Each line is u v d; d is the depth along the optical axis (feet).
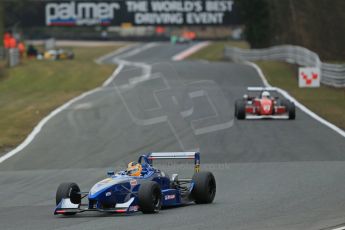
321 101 452.35
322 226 143.64
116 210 157.69
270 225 145.48
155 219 153.89
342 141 301.63
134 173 169.27
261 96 387.75
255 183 213.46
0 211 178.29
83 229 143.74
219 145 298.35
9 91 556.10
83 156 279.28
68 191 165.78
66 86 574.15
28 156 282.36
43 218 163.22
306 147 288.30
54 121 375.45
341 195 186.29
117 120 375.04
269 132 329.72
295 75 633.61
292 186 204.95
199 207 173.27
